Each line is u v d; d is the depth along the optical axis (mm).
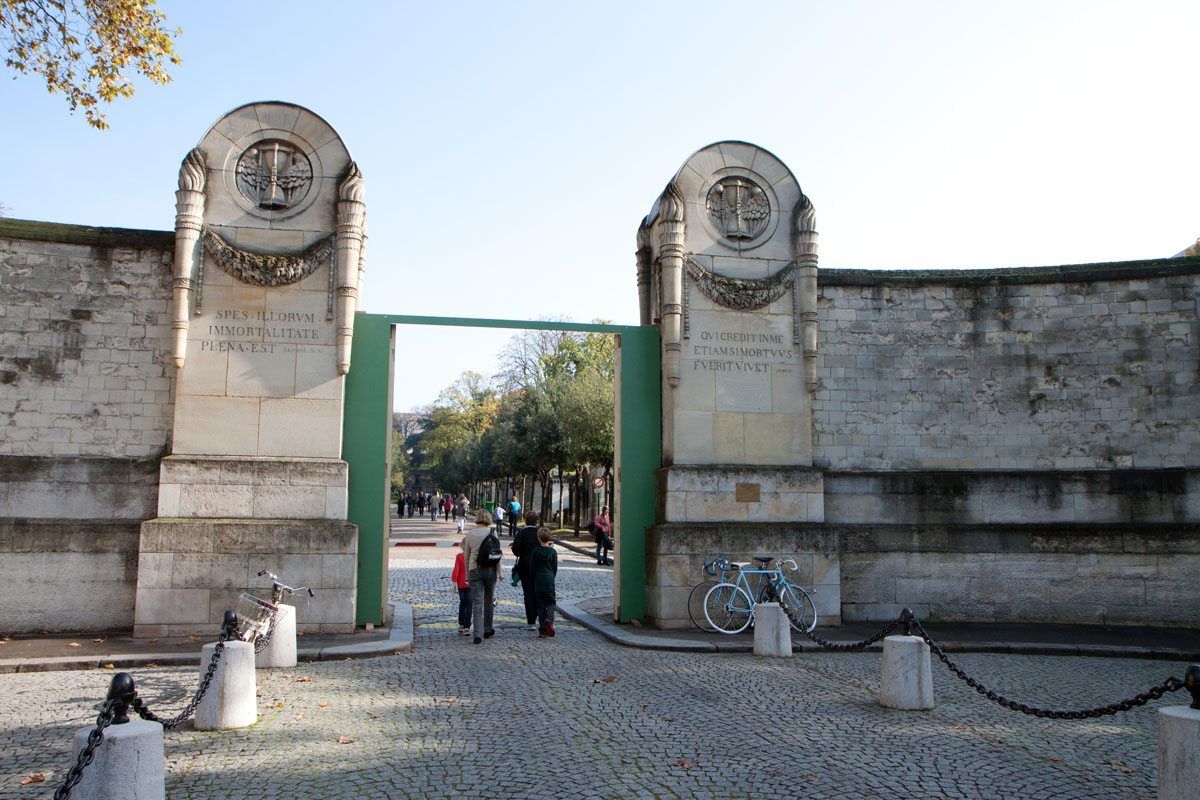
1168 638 13852
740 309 15320
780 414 15242
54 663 10695
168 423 13805
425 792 6230
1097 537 15500
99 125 13039
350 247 13938
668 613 14172
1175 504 15609
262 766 6770
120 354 13844
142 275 14039
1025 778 6762
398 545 39469
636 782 6484
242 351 13594
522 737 7680
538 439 47062
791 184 15828
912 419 15977
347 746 7336
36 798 5953
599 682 10109
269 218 13938
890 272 16250
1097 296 16203
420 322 14469
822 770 6812
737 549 14477
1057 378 16094
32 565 13172
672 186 15242
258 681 9969
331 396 13750
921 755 7266
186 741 7434
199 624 12742
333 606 13094
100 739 4848
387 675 10438
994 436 16000
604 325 15438
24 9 11867
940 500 15672
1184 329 16000
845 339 16031
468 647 12617
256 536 13008
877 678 10523
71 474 13492
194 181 13602
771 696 9438
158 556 12758
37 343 13648
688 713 8617
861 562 15383
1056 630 14586
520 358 58656
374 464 14055
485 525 13375
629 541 15039
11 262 13703
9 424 13438
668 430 14953
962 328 16219
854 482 15625
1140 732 8336
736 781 6531
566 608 17125
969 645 12938
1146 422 15891
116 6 11992
